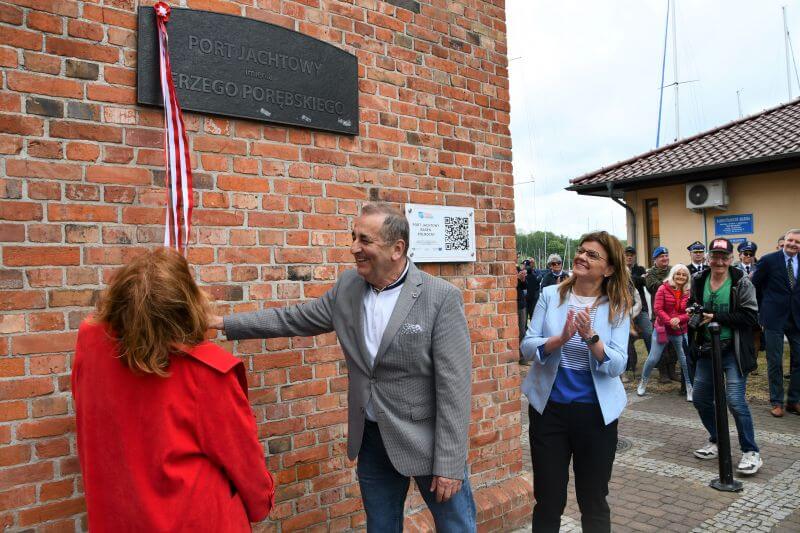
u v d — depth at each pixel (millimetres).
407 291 2465
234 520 1774
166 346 1672
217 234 2760
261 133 2912
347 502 3201
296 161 3033
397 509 2607
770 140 11336
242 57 2824
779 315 6461
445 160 3717
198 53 2688
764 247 11352
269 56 2916
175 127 2559
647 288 8383
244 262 2840
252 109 2850
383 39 3420
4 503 2213
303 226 3053
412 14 3576
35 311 2285
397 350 2410
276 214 2953
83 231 2398
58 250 2338
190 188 2605
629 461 5121
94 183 2428
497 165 4047
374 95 3367
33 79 2293
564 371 2904
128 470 1657
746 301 4656
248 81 2840
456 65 3812
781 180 11102
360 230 2395
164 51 2553
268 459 2914
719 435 4484
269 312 2566
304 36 3049
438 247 3619
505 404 3963
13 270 2238
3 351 2215
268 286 2916
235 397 1783
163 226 2594
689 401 7262
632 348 8664
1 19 2227
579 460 2895
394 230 2396
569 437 2900
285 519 2967
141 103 2535
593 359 2824
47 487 2303
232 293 2797
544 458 2898
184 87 2646
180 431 1693
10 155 2238
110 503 1674
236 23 2809
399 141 3477
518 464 4027
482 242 3908
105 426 1686
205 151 2734
